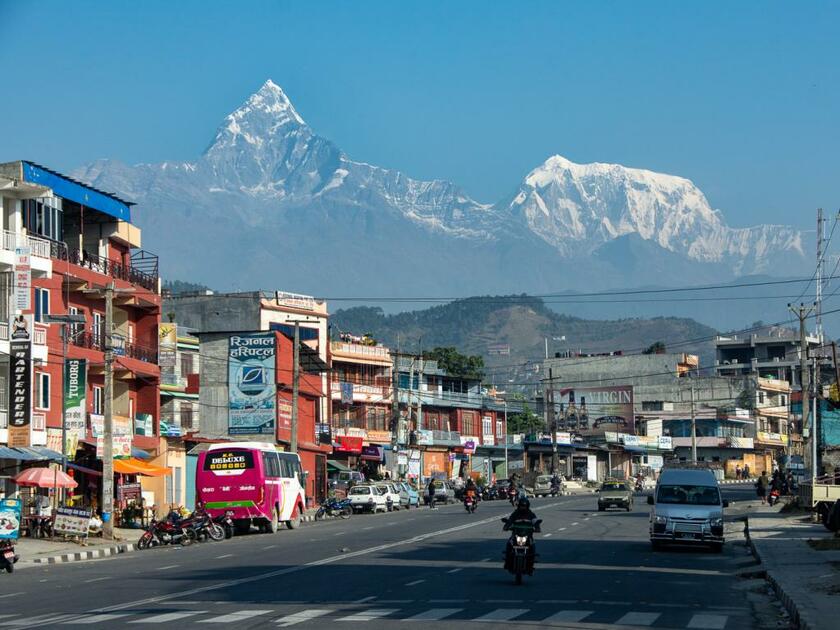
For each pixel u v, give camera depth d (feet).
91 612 63.77
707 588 80.33
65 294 166.91
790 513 187.93
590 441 444.14
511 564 80.18
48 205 162.20
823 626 54.44
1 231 143.84
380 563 99.40
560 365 511.81
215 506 152.46
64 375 150.20
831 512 134.10
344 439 296.51
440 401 359.46
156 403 190.08
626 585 80.64
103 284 171.63
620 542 130.31
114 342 177.27
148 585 81.35
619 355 507.71
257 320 274.77
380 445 315.17
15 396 142.82
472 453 376.27
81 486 163.63
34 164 157.99
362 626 56.80
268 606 66.13
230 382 239.91
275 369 238.89
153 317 190.49
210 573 90.48
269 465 156.46
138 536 149.48
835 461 213.46
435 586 78.69
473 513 213.87
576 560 104.53
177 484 202.59
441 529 156.46
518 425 461.37
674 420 481.05
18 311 144.66
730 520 177.06
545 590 76.38
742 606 69.36
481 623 58.08
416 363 345.92
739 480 466.29
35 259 152.25
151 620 59.21
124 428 175.22
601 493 220.02
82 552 120.88
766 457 502.38
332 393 305.94
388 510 236.02
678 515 115.96
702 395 489.67
